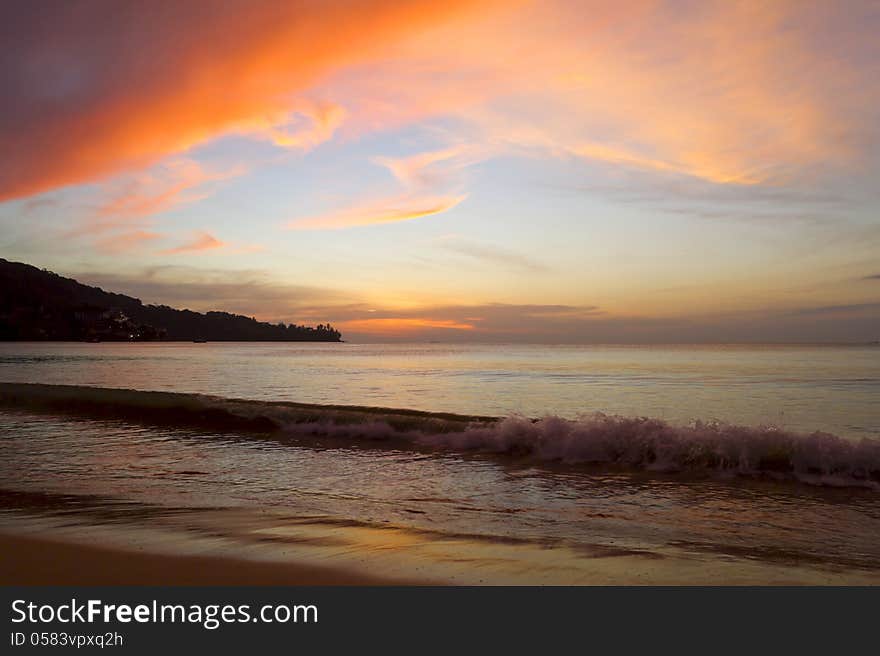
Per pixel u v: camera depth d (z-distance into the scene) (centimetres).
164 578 506
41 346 18075
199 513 745
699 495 867
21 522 691
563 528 697
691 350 13788
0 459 1138
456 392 2972
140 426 1531
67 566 532
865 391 2947
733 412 2147
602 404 2423
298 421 1526
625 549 603
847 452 979
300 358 8631
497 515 757
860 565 564
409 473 1021
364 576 512
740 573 533
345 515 745
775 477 967
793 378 3919
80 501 814
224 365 6162
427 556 564
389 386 3375
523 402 2511
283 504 808
